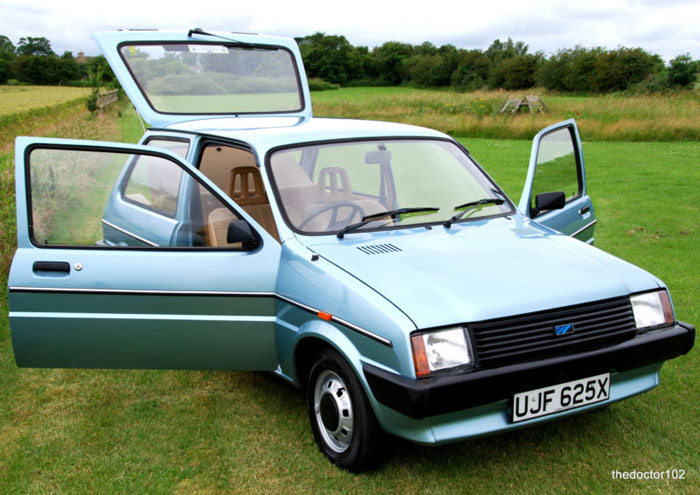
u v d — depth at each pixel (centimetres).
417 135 424
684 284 594
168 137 458
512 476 303
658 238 780
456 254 321
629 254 707
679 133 2008
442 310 269
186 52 495
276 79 530
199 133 421
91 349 336
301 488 297
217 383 417
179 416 372
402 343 260
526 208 404
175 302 328
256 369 349
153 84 485
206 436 348
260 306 334
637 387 310
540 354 278
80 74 7850
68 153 322
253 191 461
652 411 363
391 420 275
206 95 501
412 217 364
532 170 411
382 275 295
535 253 327
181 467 318
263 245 336
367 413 287
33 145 316
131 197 358
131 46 480
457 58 8356
